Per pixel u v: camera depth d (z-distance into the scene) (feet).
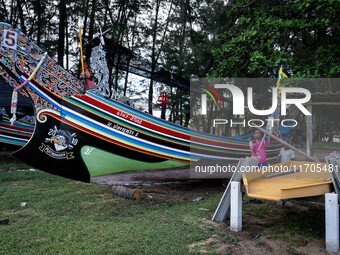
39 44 39.58
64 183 19.45
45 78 14.93
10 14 40.73
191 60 36.45
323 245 10.23
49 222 11.94
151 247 9.69
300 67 17.07
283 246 10.08
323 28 18.33
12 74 14.42
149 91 36.88
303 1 16.98
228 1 34.53
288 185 11.92
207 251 9.53
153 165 17.07
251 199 16.29
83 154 15.57
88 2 37.58
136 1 39.17
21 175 21.25
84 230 11.05
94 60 15.94
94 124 15.60
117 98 17.76
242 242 10.38
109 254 9.17
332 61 16.85
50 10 39.63
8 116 25.90
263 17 19.20
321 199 10.90
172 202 15.76
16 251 9.30
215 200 16.06
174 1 38.50
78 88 15.60
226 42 21.47
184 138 17.81
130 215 13.33
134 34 42.27
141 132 16.42
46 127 15.02
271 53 18.65
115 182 16.34
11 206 13.99
